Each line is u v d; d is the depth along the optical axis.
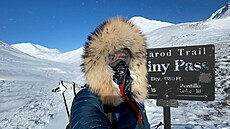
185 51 4.39
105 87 1.34
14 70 35.12
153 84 4.66
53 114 8.73
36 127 7.11
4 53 68.19
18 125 7.50
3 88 17.88
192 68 4.34
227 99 9.43
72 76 36.56
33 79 27.22
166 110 4.57
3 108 10.59
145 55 1.63
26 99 13.02
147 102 9.07
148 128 1.67
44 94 15.17
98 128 1.15
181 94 4.43
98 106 1.28
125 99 1.44
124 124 1.36
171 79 4.51
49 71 44.44
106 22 1.50
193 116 7.12
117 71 1.37
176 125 5.89
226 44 26.00
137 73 1.57
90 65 1.35
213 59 4.17
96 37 1.41
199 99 4.28
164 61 4.57
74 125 1.20
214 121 6.54
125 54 1.45
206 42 33.50
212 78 4.18
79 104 1.27
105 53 1.37
